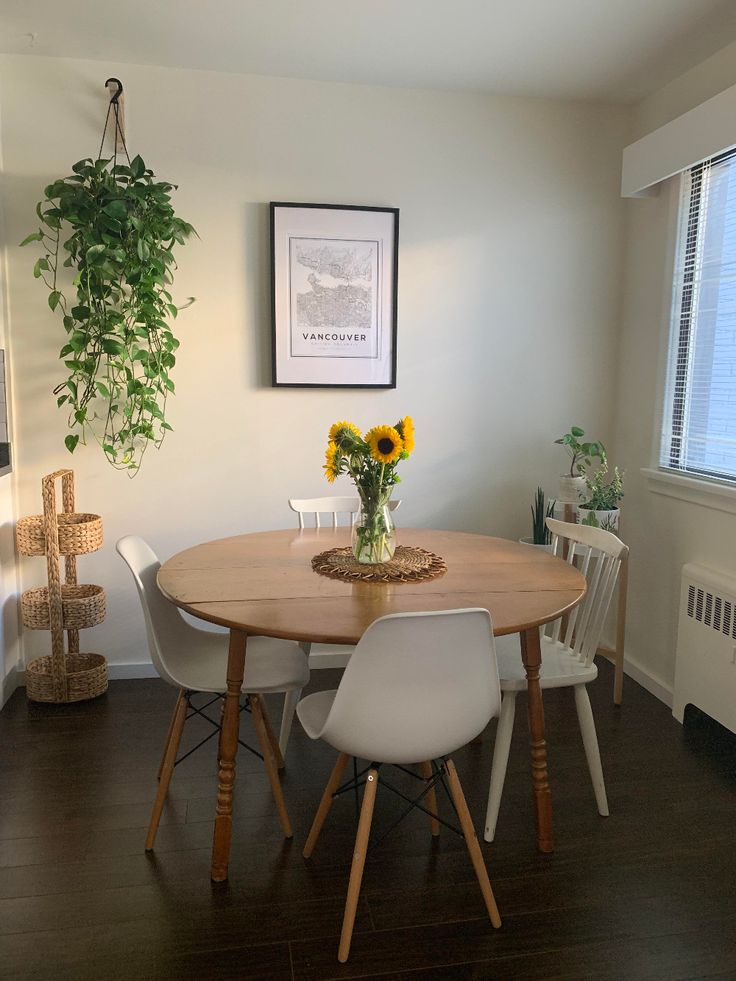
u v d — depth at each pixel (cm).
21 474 311
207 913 184
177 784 243
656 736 278
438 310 334
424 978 166
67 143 298
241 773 252
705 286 291
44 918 182
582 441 355
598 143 338
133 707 299
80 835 215
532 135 332
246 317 320
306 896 191
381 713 165
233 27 265
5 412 299
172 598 195
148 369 290
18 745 267
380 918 184
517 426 348
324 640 168
